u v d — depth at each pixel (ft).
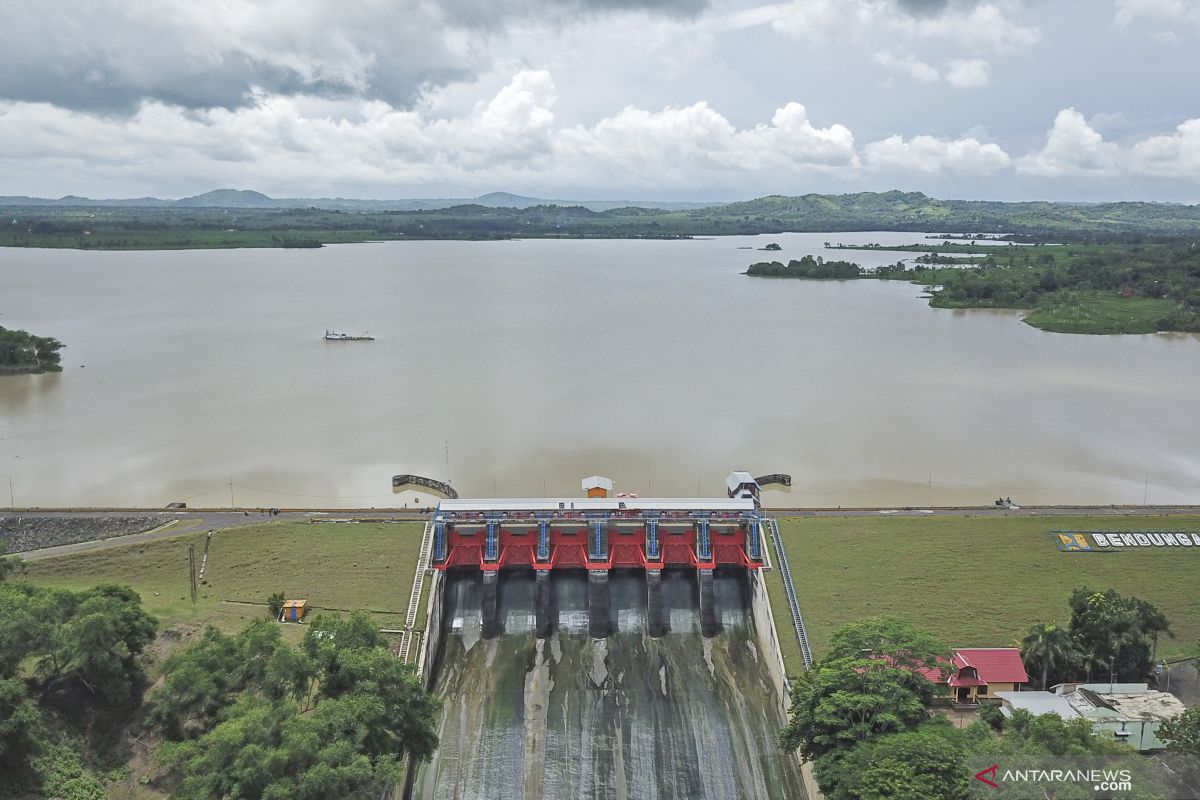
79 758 313.32
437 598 436.35
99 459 631.97
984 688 367.66
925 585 442.91
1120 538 476.95
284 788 265.13
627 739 381.60
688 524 487.20
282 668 315.99
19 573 435.12
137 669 357.41
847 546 469.57
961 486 591.78
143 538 466.29
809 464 629.92
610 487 525.75
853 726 317.42
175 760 290.56
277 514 498.28
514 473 605.73
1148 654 371.35
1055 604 430.61
